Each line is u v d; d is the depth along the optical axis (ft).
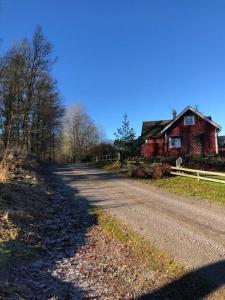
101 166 148.25
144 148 147.74
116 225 37.47
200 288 21.57
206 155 116.88
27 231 32.42
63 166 175.52
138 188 67.15
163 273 24.32
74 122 338.95
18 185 51.80
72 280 23.67
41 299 20.48
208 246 28.96
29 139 161.58
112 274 24.72
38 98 159.22
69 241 32.71
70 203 52.90
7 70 134.10
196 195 55.62
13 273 23.26
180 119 142.92
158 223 37.40
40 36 150.10
